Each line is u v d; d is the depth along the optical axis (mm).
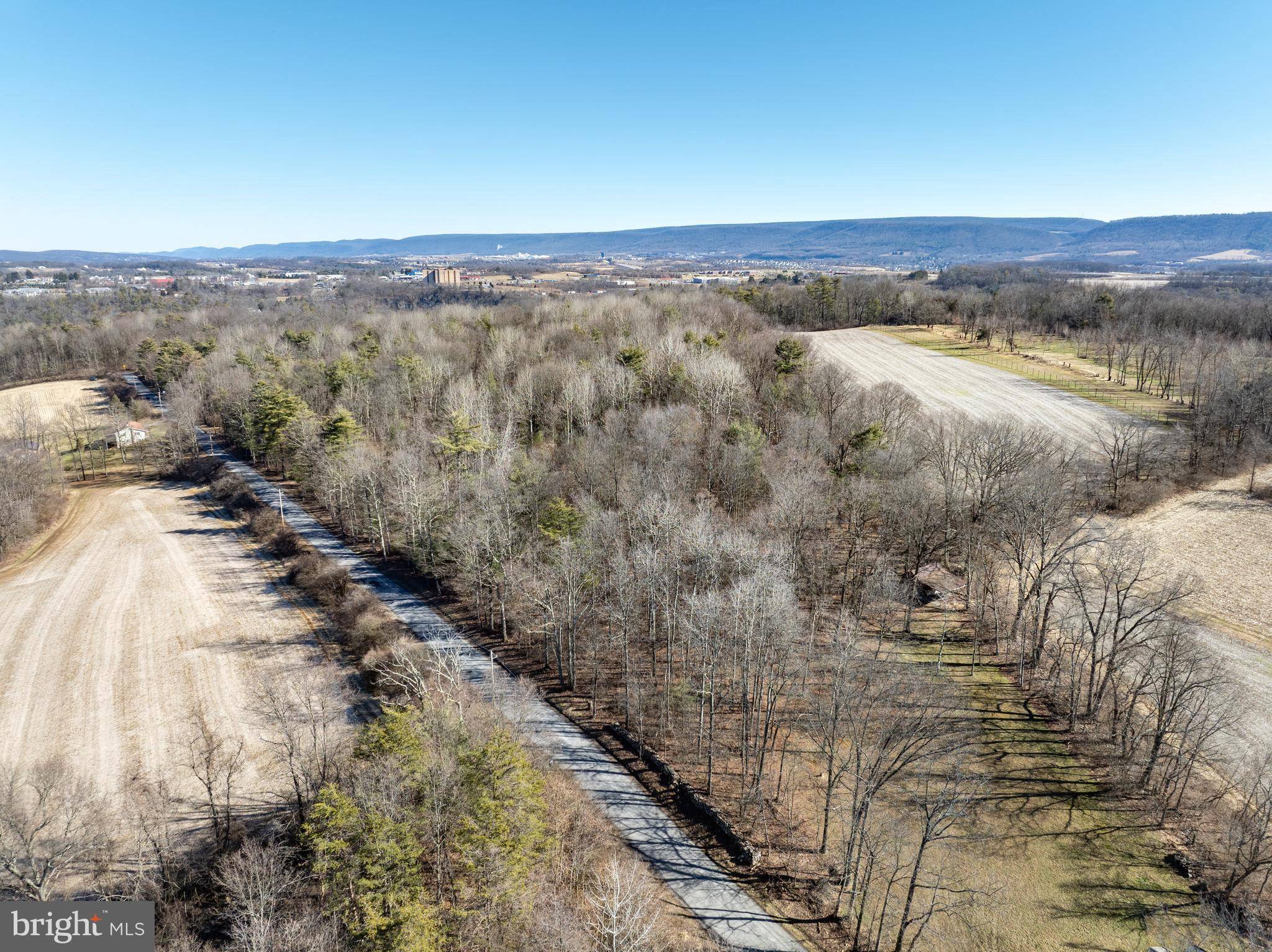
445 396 125750
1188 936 41781
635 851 49812
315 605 86312
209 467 136125
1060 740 57594
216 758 59562
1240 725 57656
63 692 69750
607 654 72562
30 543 107500
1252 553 84250
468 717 50562
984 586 73562
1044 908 43844
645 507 75062
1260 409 108938
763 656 56281
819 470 85688
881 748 47375
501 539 78688
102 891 45781
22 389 196125
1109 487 98500
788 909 45188
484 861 39469
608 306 172000
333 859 38938
